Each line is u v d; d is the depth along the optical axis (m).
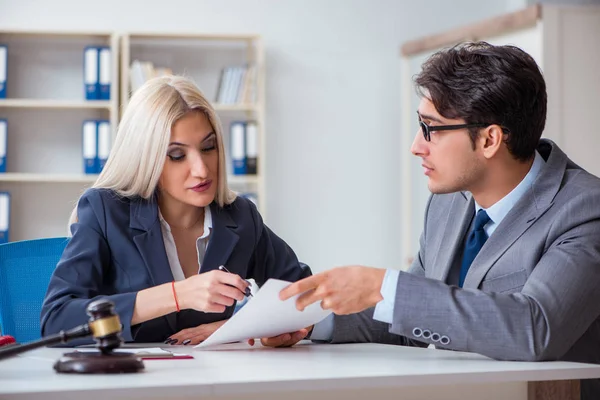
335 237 5.82
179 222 2.12
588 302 1.67
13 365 1.48
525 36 4.64
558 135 4.48
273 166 5.75
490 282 1.86
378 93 5.88
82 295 1.91
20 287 2.43
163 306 1.76
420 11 5.92
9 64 5.43
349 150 5.84
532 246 1.81
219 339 1.71
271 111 5.75
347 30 5.84
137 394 1.19
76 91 5.49
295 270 2.28
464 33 5.06
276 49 5.76
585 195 1.80
